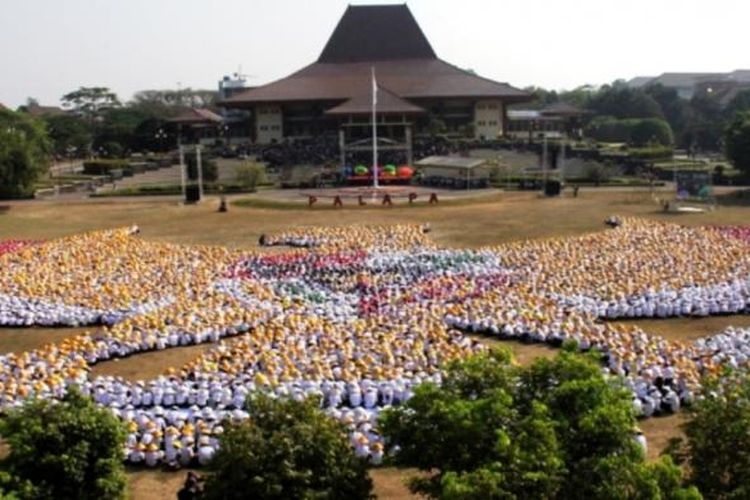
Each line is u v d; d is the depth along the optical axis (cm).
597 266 4562
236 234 6106
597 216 6750
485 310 3644
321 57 14738
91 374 3123
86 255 5091
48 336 3653
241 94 14162
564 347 1941
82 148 15188
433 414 1706
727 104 17962
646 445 2358
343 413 2494
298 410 1789
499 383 1773
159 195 8731
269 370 2881
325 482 1688
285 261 4897
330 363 2945
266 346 3145
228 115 16350
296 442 1705
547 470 1530
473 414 1652
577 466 1594
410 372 2869
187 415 2550
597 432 1627
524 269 4578
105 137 14975
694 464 1689
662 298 3853
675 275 4322
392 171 9581
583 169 10262
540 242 5447
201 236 6041
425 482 1742
